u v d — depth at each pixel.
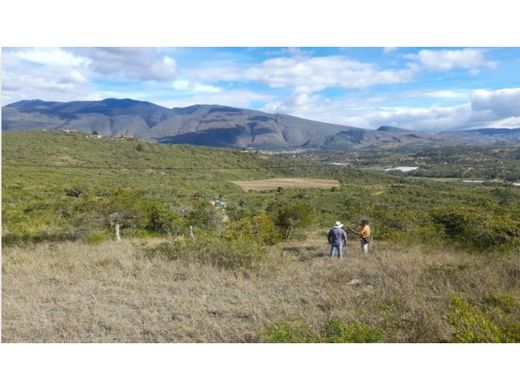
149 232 16.19
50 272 7.80
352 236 14.60
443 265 7.45
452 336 4.41
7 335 4.77
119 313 5.55
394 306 5.50
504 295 5.58
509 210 12.15
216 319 5.34
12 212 16.02
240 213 25.05
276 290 6.68
